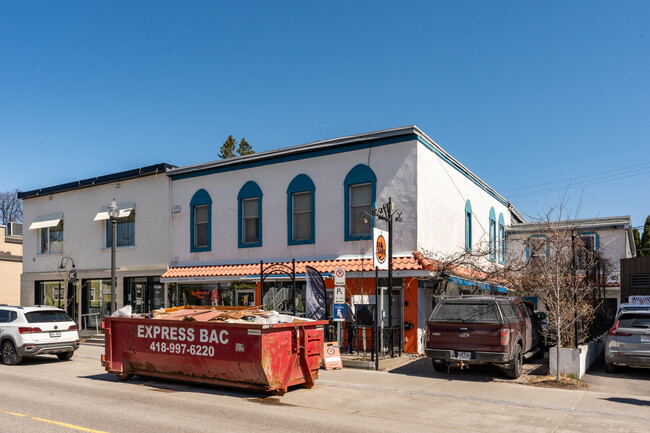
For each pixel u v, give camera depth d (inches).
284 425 323.9
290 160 748.0
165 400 399.2
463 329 485.1
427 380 487.5
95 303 953.5
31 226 1032.2
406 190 660.1
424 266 608.4
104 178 938.1
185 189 847.1
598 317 686.5
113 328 492.1
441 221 737.6
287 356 426.0
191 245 829.2
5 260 1262.3
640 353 505.7
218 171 813.9
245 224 788.0
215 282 788.6
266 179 766.5
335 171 710.5
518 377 498.9
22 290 1049.5
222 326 423.2
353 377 502.3
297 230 742.5
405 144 666.8
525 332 538.9
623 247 1023.6
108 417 340.8
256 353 403.2
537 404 390.0
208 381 435.5
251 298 759.7
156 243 870.4
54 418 337.7
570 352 495.2
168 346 451.8
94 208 960.9
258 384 412.2
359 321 646.5
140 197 900.6
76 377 519.5
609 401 400.5
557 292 499.5
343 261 677.9
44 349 618.8
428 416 356.2
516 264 706.8
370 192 690.8
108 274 925.2
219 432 303.7
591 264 591.8
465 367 545.0
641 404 391.5
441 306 506.3
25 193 1060.5
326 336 668.7
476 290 786.2
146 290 888.9
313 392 438.9
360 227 694.5
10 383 482.6
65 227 999.6
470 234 875.4
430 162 705.6
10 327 618.5
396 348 641.6
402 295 643.5
